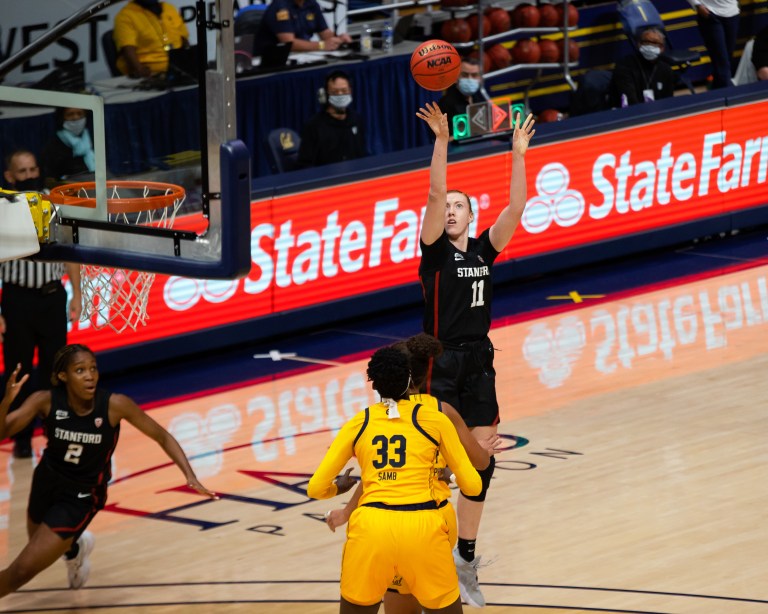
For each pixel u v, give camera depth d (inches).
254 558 371.9
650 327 587.8
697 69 946.7
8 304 462.6
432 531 277.4
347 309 607.2
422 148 644.1
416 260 628.1
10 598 351.6
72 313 474.6
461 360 337.7
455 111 692.1
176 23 319.9
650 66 764.6
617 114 683.4
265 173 708.7
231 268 322.3
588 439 455.2
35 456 469.4
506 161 638.5
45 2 348.2
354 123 662.5
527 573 350.3
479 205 633.0
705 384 509.4
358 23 837.8
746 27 960.3
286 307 588.4
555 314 614.9
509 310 625.0
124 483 436.8
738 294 633.6
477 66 682.8
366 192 604.7
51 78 343.9
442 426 284.4
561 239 665.6
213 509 411.2
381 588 280.1
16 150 350.3
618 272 684.7
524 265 655.1
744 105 715.4
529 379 524.1
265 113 704.4
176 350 558.9
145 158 332.8
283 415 499.5
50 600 349.4
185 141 325.4
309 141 653.3
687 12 931.3
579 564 354.3
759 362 533.0
